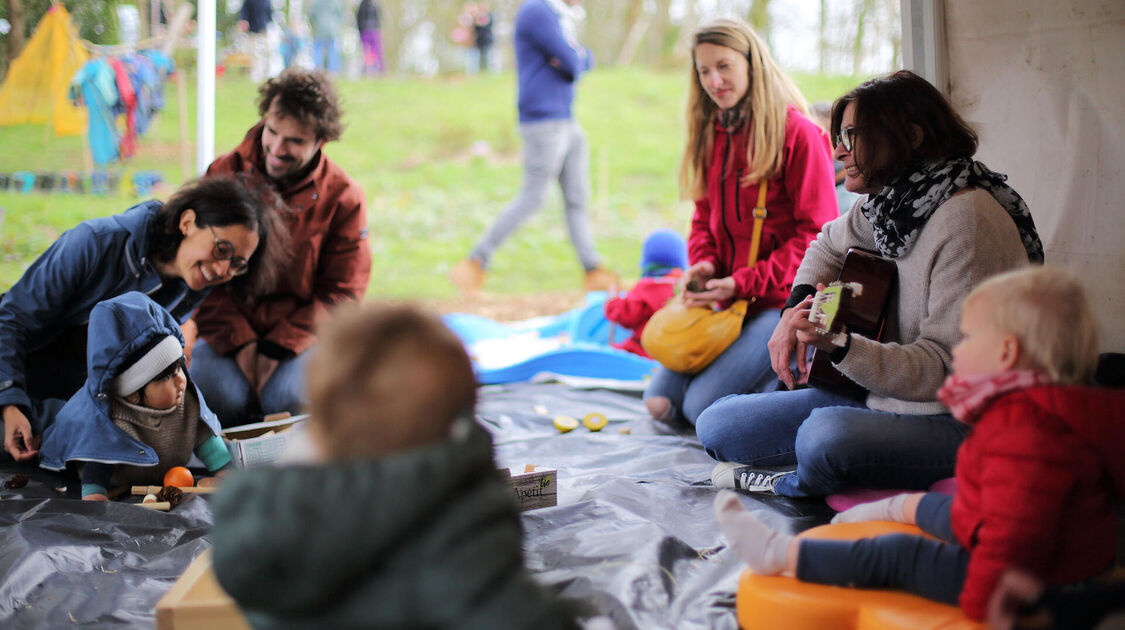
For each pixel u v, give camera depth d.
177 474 2.94
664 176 10.95
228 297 3.66
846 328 2.53
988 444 1.74
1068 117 3.32
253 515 1.28
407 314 1.39
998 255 2.39
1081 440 1.68
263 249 3.24
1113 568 1.81
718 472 2.89
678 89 13.76
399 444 1.33
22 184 6.95
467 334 5.00
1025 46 3.37
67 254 3.05
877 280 2.58
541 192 7.29
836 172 4.14
